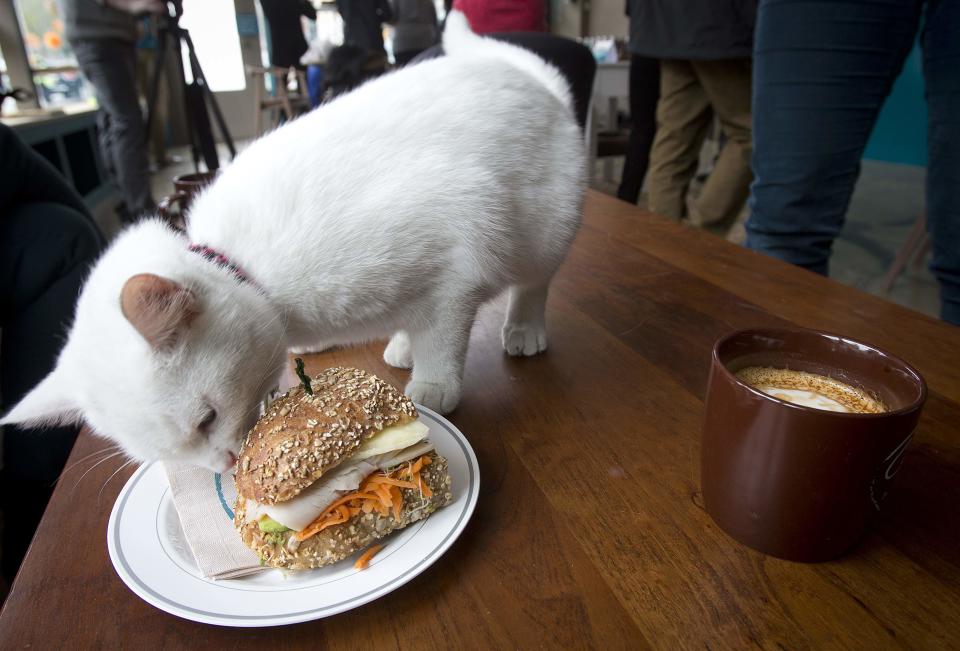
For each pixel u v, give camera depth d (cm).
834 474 41
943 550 47
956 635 40
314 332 72
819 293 95
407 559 44
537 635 41
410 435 49
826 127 107
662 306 92
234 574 44
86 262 106
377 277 67
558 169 80
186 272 59
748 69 193
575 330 87
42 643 41
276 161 68
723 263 108
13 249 101
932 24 102
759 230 123
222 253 65
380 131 69
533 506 53
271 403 55
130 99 258
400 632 41
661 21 202
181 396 56
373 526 46
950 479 55
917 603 43
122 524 48
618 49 445
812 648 40
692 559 47
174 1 223
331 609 40
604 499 54
